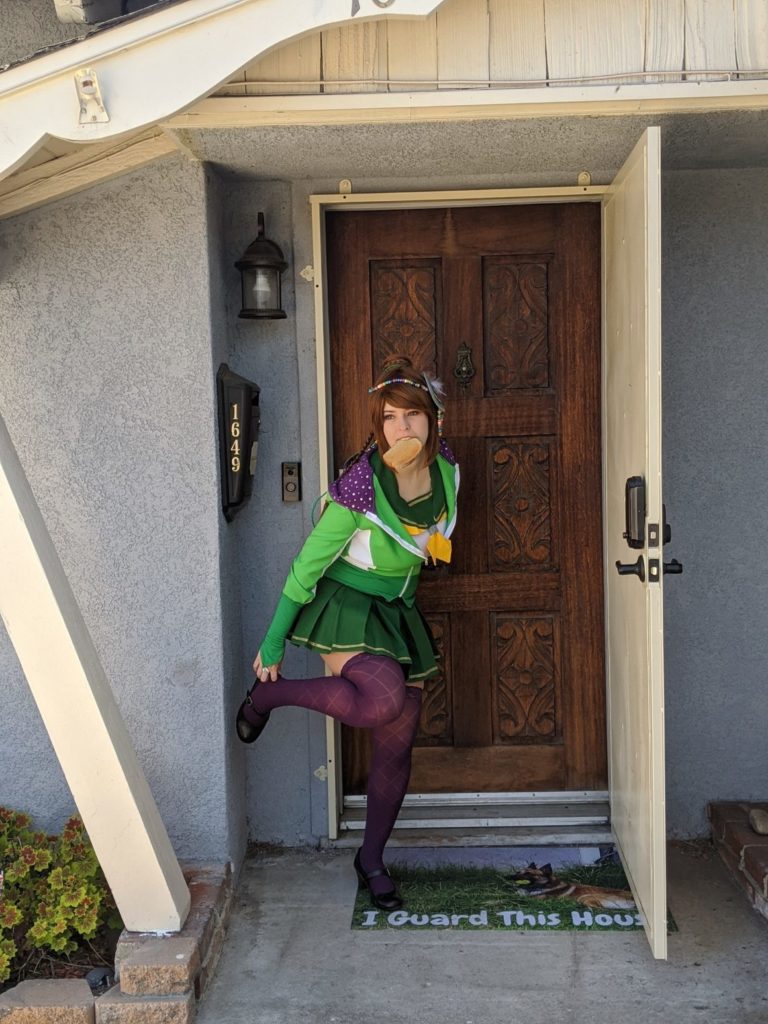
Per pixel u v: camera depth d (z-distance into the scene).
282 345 3.55
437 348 3.63
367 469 2.98
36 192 3.15
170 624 3.33
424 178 3.45
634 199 2.93
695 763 3.65
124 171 3.16
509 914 3.22
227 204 3.50
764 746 3.63
